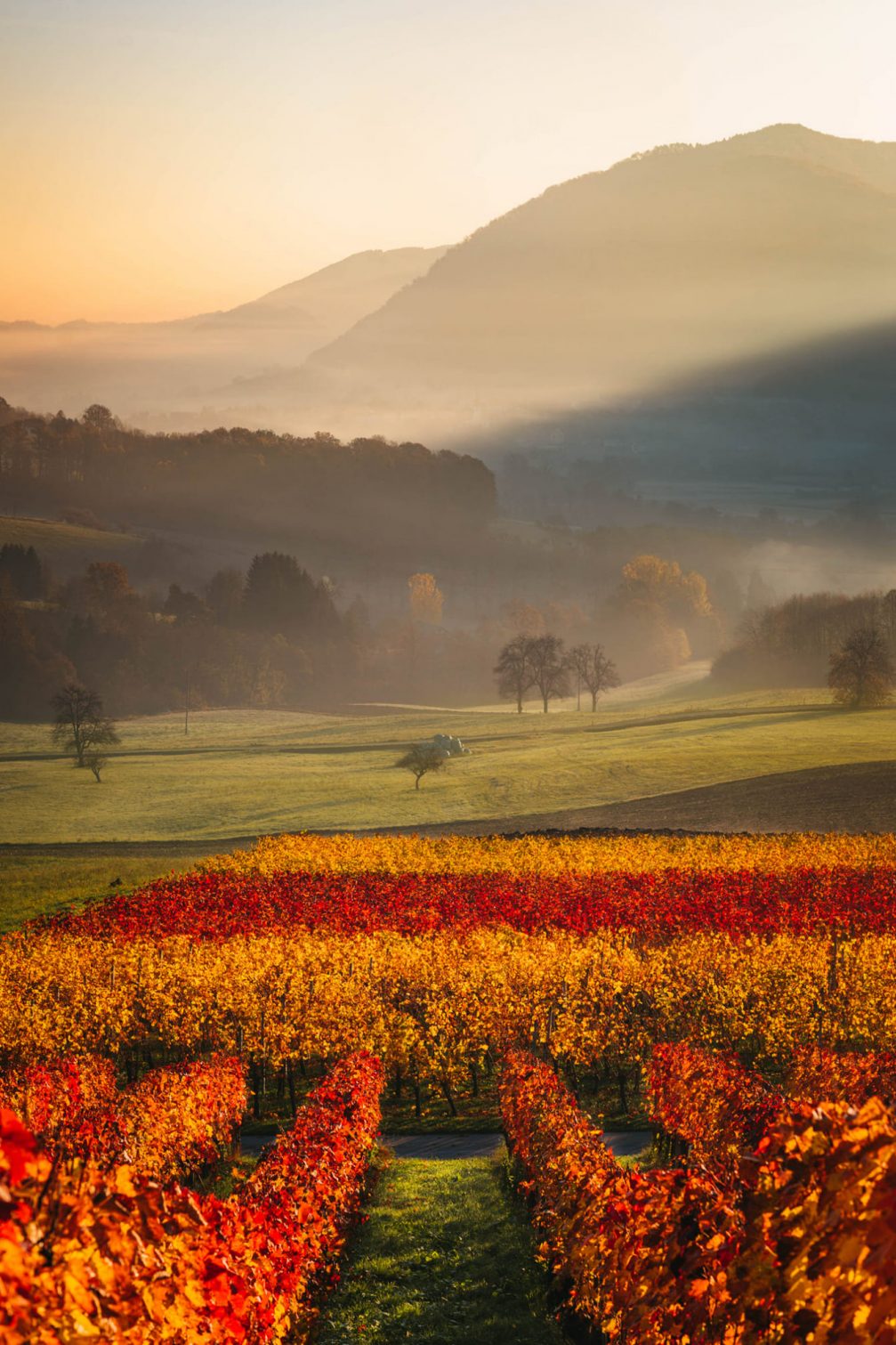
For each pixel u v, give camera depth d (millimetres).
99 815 95188
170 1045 27562
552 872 50750
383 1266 14688
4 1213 4125
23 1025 26484
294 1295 11023
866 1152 4945
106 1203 5176
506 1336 12172
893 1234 4555
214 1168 20641
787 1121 5715
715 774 97438
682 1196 8516
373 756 124312
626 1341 8547
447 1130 24672
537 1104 17188
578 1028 25922
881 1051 25484
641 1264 8320
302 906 40250
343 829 85500
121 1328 4949
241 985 27438
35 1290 4410
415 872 51000
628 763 104312
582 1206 11914
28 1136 4316
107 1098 21266
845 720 126000
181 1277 6066
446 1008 26578
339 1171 15391
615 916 35875
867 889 42438
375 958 29375
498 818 86562
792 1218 5383
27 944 34656
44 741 153750
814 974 27453
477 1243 15555
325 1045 26625
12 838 85500
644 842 61188
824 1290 4863
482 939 30938
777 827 75188
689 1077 19156
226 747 139250
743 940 30812
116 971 29156
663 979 27000
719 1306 6363
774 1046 26406
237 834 85688
